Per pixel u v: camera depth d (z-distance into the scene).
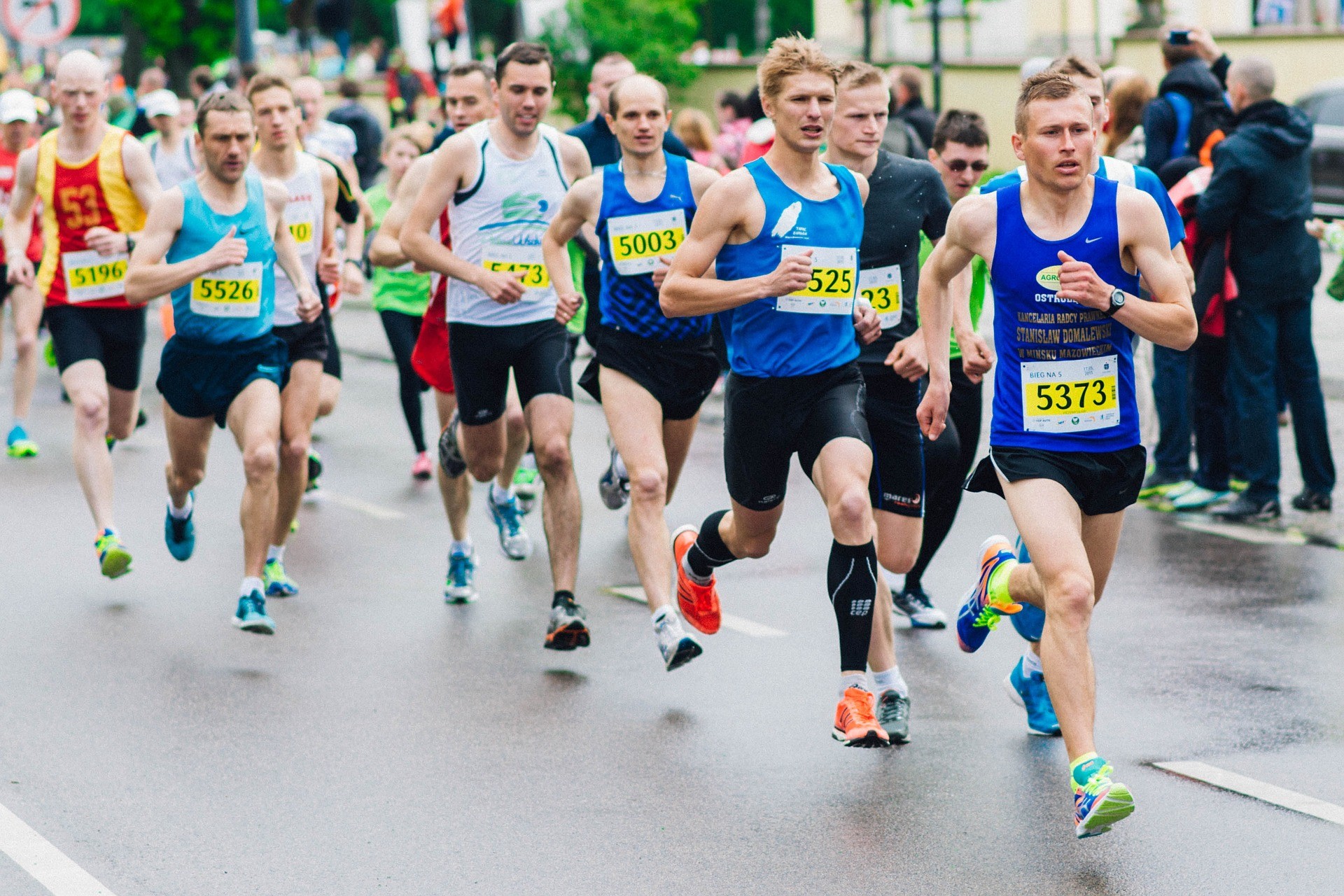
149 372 17.25
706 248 6.47
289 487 8.98
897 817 5.93
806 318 6.54
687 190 7.65
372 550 10.27
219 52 35.72
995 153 31.00
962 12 35.47
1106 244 5.81
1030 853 5.59
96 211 9.51
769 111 6.50
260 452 8.10
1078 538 5.79
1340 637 8.07
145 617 8.69
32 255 13.29
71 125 9.51
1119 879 5.38
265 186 8.48
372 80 34.66
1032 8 38.19
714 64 32.25
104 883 5.38
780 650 8.09
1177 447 11.34
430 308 9.49
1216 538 10.20
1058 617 5.68
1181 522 10.66
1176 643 8.02
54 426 14.16
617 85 7.60
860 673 6.43
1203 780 6.22
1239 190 10.31
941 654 8.01
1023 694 6.84
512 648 8.16
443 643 8.23
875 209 7.51
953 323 7.16
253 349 8.34
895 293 7.57
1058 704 5.64
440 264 8.07
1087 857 5.56
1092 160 6.28
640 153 7.57
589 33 29.89
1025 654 6.86
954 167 8.20
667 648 7.18
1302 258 10.48
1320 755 6.46
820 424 6.53
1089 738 5.56
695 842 5.71
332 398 11.42
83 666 7.82
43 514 11.05
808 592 9.16
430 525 10.95
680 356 7.70
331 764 6.51
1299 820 5.83
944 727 6.95
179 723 7.00
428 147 12.93
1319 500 10.83
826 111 6.40
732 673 7.71
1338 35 29.16
